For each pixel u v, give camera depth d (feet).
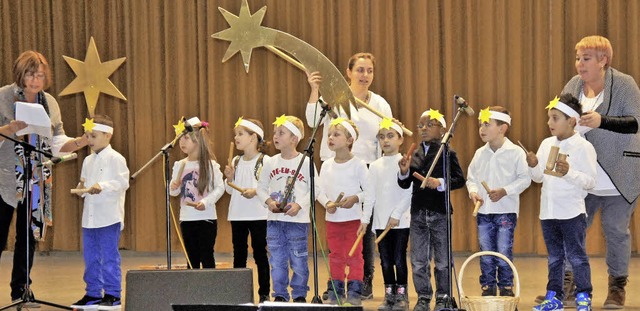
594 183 15.10
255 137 17.38
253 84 25.09
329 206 15.70
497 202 15.61
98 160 16.51
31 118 14.75
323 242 24.41
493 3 23.50
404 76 24.06
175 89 25.68
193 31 25.44
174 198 25.50
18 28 26.14
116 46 25.81
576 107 15.31
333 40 24.47
